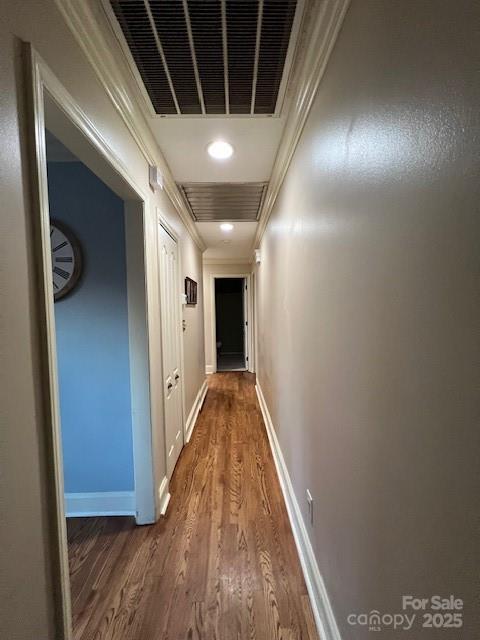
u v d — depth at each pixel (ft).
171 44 3.88
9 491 2.23
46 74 2.79
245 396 15.66
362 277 2.78
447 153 1.63
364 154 2.69
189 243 12.01
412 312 2.01
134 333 6.07
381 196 2.40
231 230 13.10
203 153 6.73
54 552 2.70
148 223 6.21
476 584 1.50
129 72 4.36
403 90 2.05
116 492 6.69
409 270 2.03
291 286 6.32
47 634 2.60
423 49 1.82
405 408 2.11
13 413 2.29
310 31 3.72
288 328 6.79
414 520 2.02
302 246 5.24
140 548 5.62
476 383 1.47
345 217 3.17
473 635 1.52
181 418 9.55
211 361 21.38
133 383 6.15
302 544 5.24
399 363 2.18
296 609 4.40
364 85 2.66
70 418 6.61
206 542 5.74
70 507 6.64
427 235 1.83
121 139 4.79
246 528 6.11
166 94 4.83
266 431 11.05
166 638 4.03
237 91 4.78
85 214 6.41
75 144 3.86
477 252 1.44
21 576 2.33
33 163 2.57
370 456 2.68
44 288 2.66
